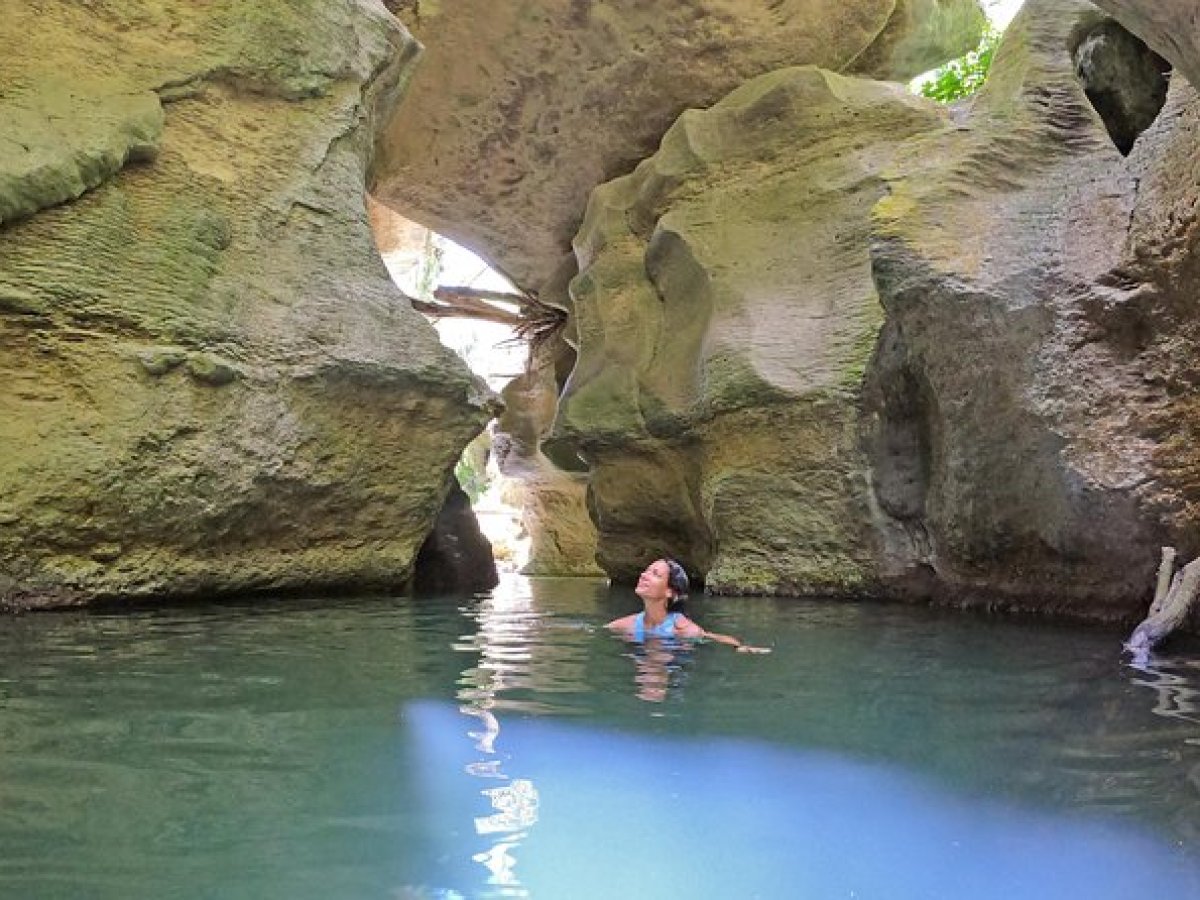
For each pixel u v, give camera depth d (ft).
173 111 25.90
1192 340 19.40
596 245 43.39
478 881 5.95
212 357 23.57
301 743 9.23
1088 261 21.99
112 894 5.65
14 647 15.23
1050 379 21.77
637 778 8.34
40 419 21.03
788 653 16.44
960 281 23.41
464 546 34.63
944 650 16.72
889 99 35.83
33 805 7.23
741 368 31.71
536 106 44.80
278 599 24.88
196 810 7.18
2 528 20.06
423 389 27.86
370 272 28.76
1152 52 29.01
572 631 19.36
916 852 6.67
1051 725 10.69
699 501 35.99
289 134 28.53
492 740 9.59
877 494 27.94
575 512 59.06
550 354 56.24
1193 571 16.79
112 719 10.08
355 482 26.73
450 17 41.73
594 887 5.92
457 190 48.32
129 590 21.98
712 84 43.16
